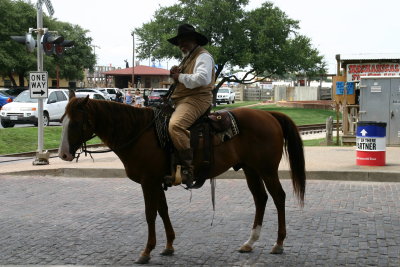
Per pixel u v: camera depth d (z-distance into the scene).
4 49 50.00
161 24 52.34
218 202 9.38
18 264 6.07
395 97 17.31
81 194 10.41
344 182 11.34
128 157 6.17
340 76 19.20
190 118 6.16
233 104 59.38
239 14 49.44
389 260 5.96
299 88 65.62
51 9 14.09
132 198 9.95
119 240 7.06
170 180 6.20
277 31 49.38
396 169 11.77
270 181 6.50
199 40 6.29
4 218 8.45
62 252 6.54
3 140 19.41
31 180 12.12
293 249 6.48
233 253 6.38
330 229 7.39
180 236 7.19
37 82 13.86
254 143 6.51
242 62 48.31
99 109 6.08
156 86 81.19
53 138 21.14
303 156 6.79
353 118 18.94
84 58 69.44
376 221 7.81
